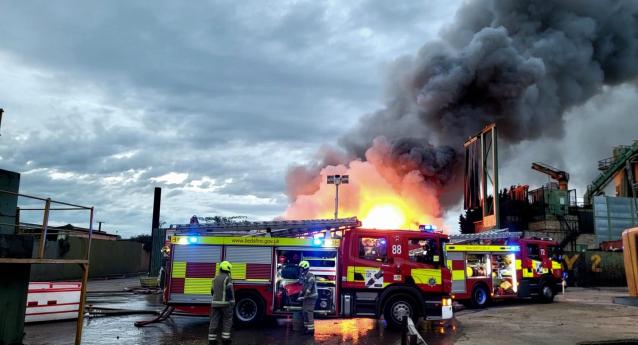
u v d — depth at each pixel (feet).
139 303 53.31
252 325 35.76
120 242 110.42
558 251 58.08
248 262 35.94
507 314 44.62
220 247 36.27
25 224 25.95
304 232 39.47
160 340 29.86
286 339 30.55
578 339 30.25
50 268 82.48
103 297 61.21
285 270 35.96
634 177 157.58
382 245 36.35
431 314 35.40
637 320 39.86
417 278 35.63
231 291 28.99
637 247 56.59
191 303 35.76
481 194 116.26
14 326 23.70
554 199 143.13
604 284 95.50
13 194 22.93
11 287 23.59
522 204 148.36
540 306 52.60
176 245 36.58
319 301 35.68
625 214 132.67
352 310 35.32
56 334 31.73
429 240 36.58
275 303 35.53
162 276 50.47
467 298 50.06
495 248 52.65
